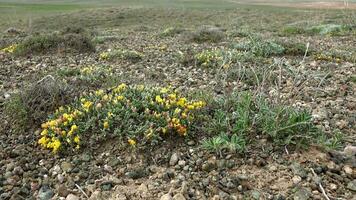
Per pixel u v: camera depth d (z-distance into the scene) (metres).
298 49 1.45
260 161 0.58
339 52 1.48
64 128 0.64
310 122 0.65
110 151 0.61
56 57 1.42
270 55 1.42
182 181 0.54
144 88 0.76
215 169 0.57
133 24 3.99
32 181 0.56
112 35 2.33
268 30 2.65
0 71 1.18
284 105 0.68
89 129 0.64
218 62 1.24
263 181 0.54
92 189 0.54
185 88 0.96
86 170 0.58
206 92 0.82
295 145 0.61
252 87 0.97
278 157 0.59
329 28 2.30
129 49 1.60
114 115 0.64
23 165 0.59
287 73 1.09
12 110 0.72
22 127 0.69
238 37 2.05
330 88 0.97
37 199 0.52
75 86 0.87
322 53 1.45
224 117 0.67
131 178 0.56
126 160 0.59
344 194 0.52
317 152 0.60
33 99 0.73
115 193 0.53
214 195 0.52
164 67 1.24
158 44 1.80
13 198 0.52
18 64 1.28
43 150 0.63
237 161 0.58
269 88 0.96
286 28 2.43
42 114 0.70
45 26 3.75
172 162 0.59
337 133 0.67
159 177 0.56
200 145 0.62
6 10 5.49
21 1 7.59
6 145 0.65
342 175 0.56
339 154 0.60
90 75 1.02
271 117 0.64
